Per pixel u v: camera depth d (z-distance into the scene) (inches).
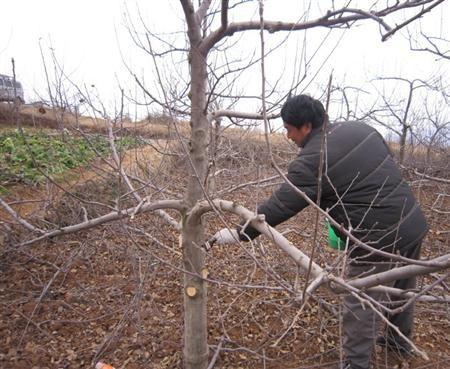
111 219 82.7
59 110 86.8
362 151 83.9
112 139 86.2
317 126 85.5
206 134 81.5
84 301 144.1
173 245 143.9
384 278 53.7
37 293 143.7
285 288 56.1
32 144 275.7
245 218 72.4
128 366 113.4
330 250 126.7
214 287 143.5
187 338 95.6
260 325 125.4
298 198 79.5
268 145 45.9
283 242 64.6
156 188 91.4
